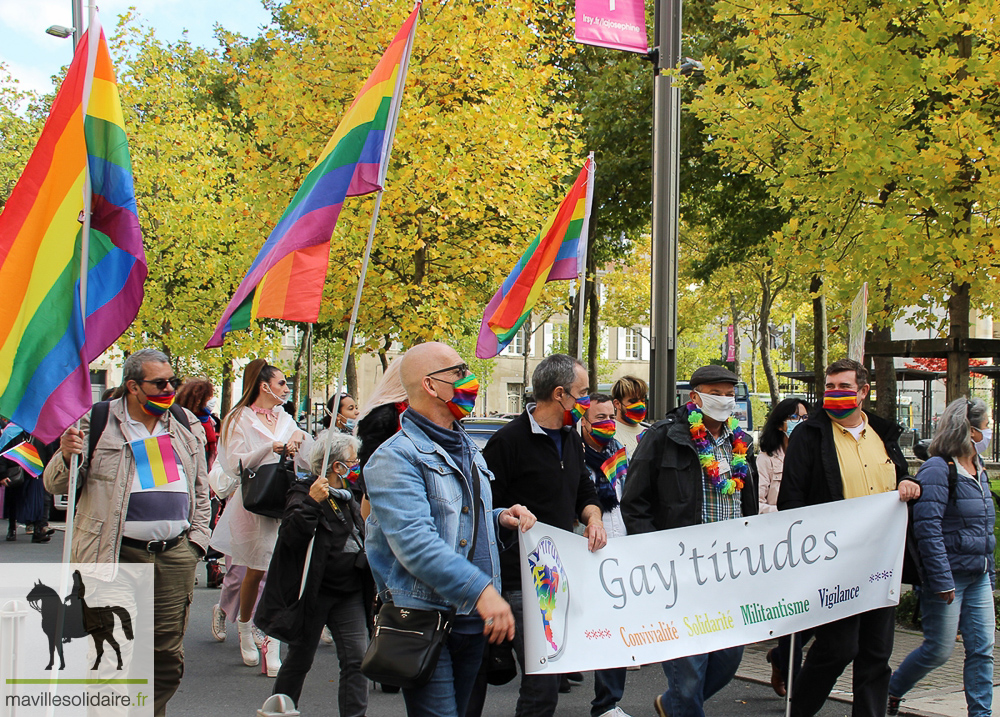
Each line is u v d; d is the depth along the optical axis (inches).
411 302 598.9
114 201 193.0
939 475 209.8
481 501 143.7
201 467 207.3
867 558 199.6
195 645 322.3
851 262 394.6
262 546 278.5
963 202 378.3
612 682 217.8
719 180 826.8
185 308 856.9
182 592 198.1
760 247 826.2
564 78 741.3
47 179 186.2
